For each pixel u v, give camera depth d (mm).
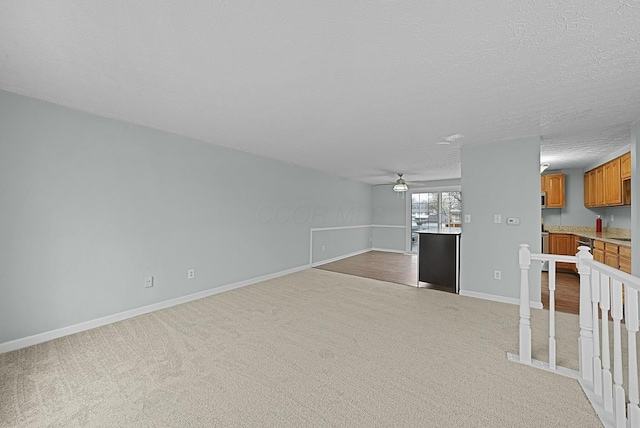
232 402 1826
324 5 1361
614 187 4371
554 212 6211
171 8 1393
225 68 1996
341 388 1976
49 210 2703
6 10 1396
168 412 1731
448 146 4168
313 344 2623
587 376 2035
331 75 2088
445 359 2355
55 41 1680
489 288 3939
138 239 3354
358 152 4641
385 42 1666
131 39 1660
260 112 2869
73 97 2555
